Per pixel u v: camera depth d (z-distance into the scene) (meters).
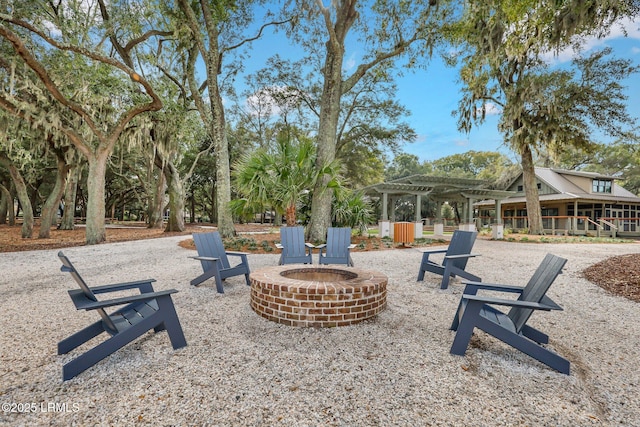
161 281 5.05
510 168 24.47
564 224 19.11
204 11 10.56
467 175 35.28
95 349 2.18
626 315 3.56
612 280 5.18
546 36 7.43
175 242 11.17
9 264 6.57
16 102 8.84
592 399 1.95
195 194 36.44
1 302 3.88
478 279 4.68
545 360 2.27
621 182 28.92
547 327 3.19
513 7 6.27
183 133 13.50
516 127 15.67
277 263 6.83
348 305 3.13
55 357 2.42
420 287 4.80
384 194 15.05
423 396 1.93
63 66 9.36
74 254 8.09
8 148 10.53
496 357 2.47
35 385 2.03
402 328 3.07
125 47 11.88
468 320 2.48
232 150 24.47
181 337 2.59
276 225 25.55
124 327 2.38
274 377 2.14
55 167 18.69
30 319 3.27
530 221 16.73
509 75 14.94
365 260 7.34
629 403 1.91
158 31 11.90
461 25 10.03
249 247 8.77
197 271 5.87
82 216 34.69
